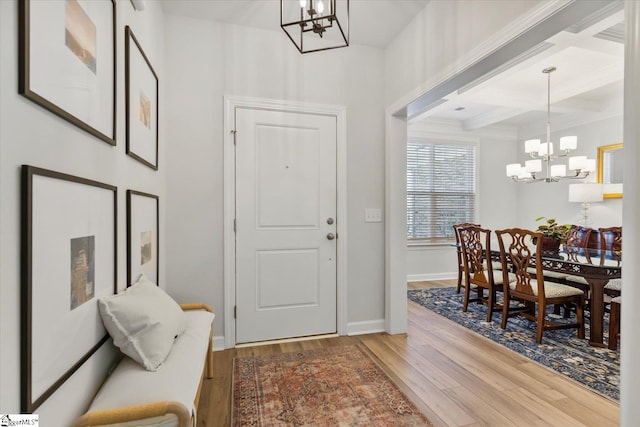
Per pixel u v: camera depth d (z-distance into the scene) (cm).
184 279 254
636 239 106
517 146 581
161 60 237
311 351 254
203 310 204
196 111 255
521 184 577
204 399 188
